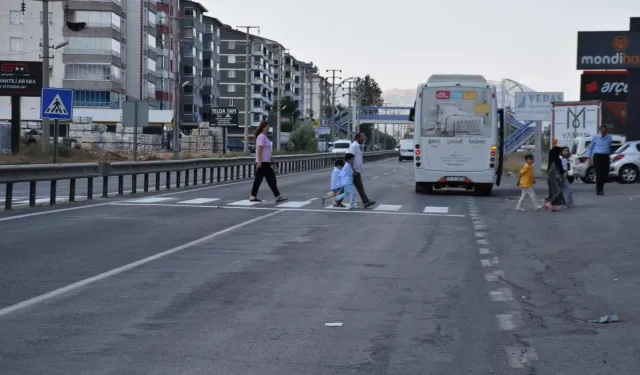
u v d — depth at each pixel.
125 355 8.06
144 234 18.69
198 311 10.34
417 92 36.44
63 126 107.44
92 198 28.83
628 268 14.66
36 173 24.67
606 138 35.12
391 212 26.50
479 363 8.02
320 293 11.80
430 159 36.28
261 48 195.62
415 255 16.17
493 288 12.55
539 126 58.00
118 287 11.97
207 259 15.02
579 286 12.84
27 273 13.04
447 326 9.72
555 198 27.58
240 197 31.66
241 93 195.62
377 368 7.76
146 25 125.94
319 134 172.25
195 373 7.44
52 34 110.12
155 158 77.25
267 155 29.00
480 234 20.28
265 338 8.91
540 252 16.94
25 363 7.70
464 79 36.50
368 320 9.98
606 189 40.34
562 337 9.23
